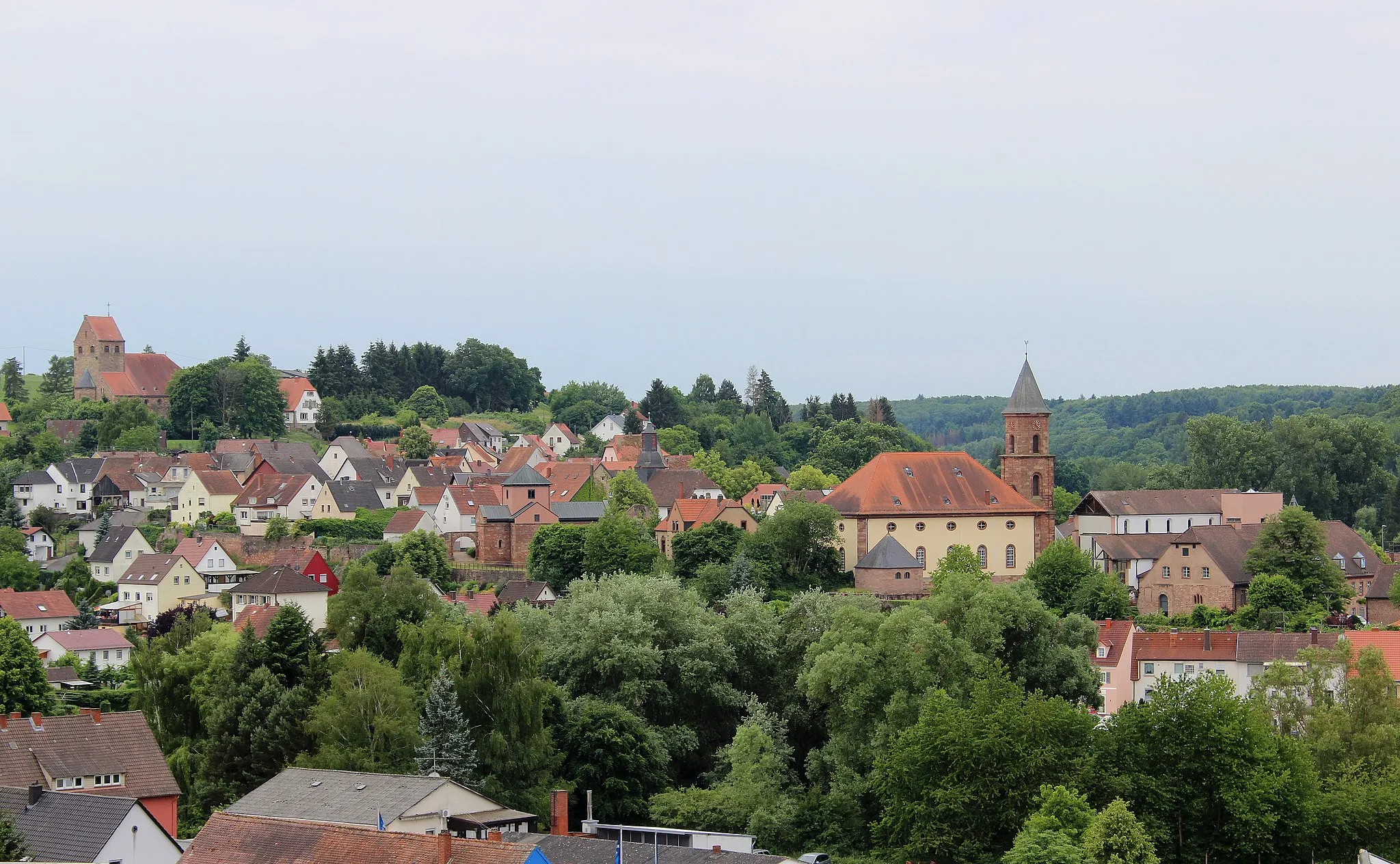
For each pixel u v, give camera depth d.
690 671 134.62
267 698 120.31
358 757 110.94
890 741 116.94
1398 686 140.62
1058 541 196.62
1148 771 107.56
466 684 119.00
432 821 89.00
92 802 85.50
